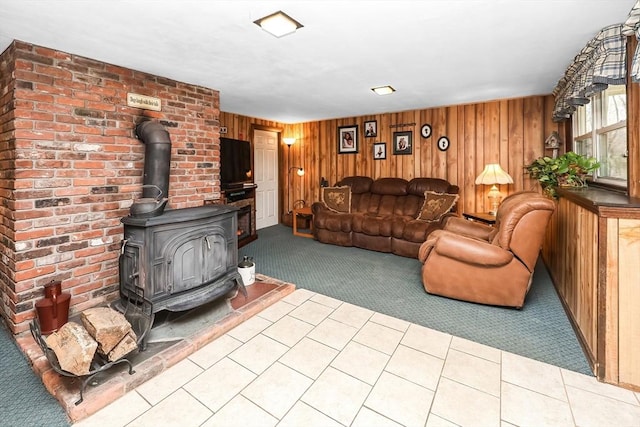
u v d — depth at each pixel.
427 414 1.45
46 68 2.12
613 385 1.64
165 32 1.99
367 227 4.31
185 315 2.27
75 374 1.47
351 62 2.65
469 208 4.57
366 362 1.83
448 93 3.82
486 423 1.40
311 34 2.08
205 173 3.27
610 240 1.62
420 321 2.33
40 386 1.66
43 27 1.87
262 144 5.90
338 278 3.25
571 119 3.68
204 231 2.23
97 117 2.38
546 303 2.63
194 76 2.88
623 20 1.93
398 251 4.09
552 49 2.40
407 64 2.73
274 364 1.82
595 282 1.77
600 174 2.77
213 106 3.36
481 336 2.12
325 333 2.15
